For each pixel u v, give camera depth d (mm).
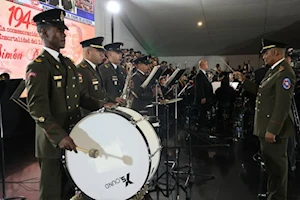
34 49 4695
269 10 8125
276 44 2252
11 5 4199
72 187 1792
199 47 11141
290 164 3432
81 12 6059
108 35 7977
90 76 2543
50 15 1705
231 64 11688
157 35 10117
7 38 4172
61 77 1716
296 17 8391
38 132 1742
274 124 2109
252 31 9492
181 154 4137
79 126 1620
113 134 1610
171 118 5871
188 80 6297
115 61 3426
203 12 8398
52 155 1690
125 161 1608
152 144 1739
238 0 7695
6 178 3260
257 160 3830
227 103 5961
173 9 8367
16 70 4363
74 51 5828
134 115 1812
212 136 5102
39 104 1551
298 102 3877
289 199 2656
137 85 3371
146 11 8586
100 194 1639
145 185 1678
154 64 6051
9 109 3398
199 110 5496
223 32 9711
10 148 4594
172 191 2828
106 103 2045
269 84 2225
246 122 5312
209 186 2961
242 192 2807
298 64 4707
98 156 1621
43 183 1733
